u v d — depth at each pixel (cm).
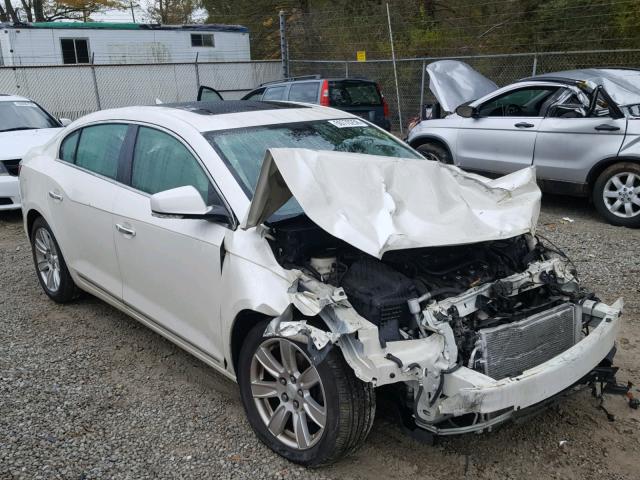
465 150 893
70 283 518
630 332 458
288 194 318
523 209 348
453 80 962
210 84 1992
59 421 362
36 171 520
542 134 798
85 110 1825
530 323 303
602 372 321
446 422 294
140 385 403
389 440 336
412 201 318
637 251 648
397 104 1700
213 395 389
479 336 287
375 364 269
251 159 367
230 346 338
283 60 1809
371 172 319
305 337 290
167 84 1927
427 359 275
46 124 999
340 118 445
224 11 2844
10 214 920
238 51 2316
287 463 319
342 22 2205
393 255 318
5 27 1902
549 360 290
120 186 423
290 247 317
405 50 1953
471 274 320
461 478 306
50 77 1761
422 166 344
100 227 435
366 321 280
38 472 315
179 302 374
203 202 337
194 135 378
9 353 450
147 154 409
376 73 1856
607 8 1531
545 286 335
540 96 838
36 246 548
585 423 349
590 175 767
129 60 2103
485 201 349
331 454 295
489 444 331
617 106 745
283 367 314
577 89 786
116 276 434
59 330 489
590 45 1552
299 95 1280
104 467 320
